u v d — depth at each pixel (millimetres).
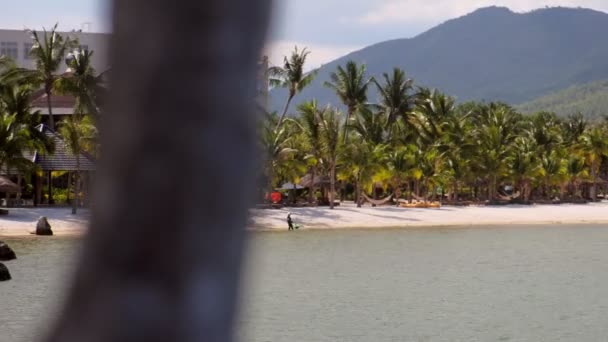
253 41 2258
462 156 117250
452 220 96938
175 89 2195
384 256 62719
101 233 2203
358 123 113312
